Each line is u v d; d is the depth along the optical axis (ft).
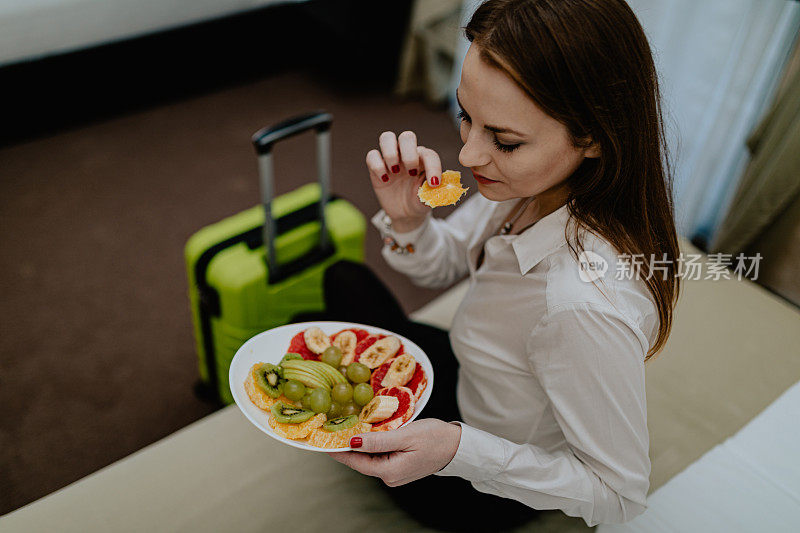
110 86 9.21
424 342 4.31
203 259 5.12
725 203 7.15
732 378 4.69
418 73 9.95
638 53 2.64
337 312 4.53
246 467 4.10
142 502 3.90
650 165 2.87
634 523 3.86
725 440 4.33
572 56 2.48
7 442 5.89
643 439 2.98
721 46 6.64
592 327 2.80
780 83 5.94
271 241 5.04
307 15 9.80
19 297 7.04
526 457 3.06
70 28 8.18
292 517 3.89
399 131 9.58
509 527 3.80
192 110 9.61
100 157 8.76
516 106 2.58
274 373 3.27
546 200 3.24
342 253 5.62
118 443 5.97
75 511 3.83
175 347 6.76
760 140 6.27
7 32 7.85
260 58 10.21
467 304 3.62
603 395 2.85
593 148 2.77
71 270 7.36
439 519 3.80
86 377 6.44
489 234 3.76
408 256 4.18
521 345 3.23
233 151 9.05
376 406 3.14
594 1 2.54
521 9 2.54
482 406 3.62
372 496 4.00
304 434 3.03
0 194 8.13
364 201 8.46
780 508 3.97
